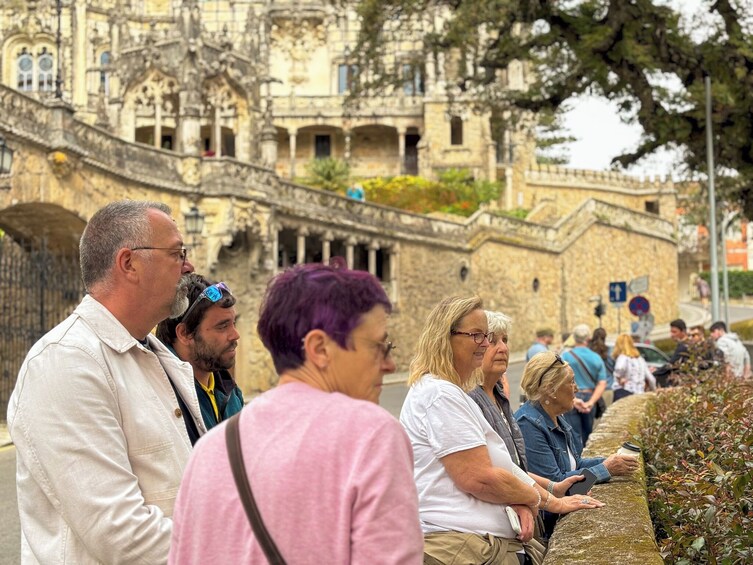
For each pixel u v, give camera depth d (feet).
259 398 8.89
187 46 106.63
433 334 16.58
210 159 96.58
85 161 81.05
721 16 70.95
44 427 10.82
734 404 23.38
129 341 11.85
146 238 12.09
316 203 111.45
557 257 157.48
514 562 16.02
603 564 13.10
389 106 205.67
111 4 207.72
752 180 79.25
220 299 16.08
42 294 68.90
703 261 271.49
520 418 21.47
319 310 8.76
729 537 15.33
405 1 81.20
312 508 8.00
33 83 204.03
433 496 15.84
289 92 214.69
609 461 19.95
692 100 74.54
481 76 87.56
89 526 10.64
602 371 41.60
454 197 177.88
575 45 72.90
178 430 12.10
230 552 8.16
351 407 8.34
